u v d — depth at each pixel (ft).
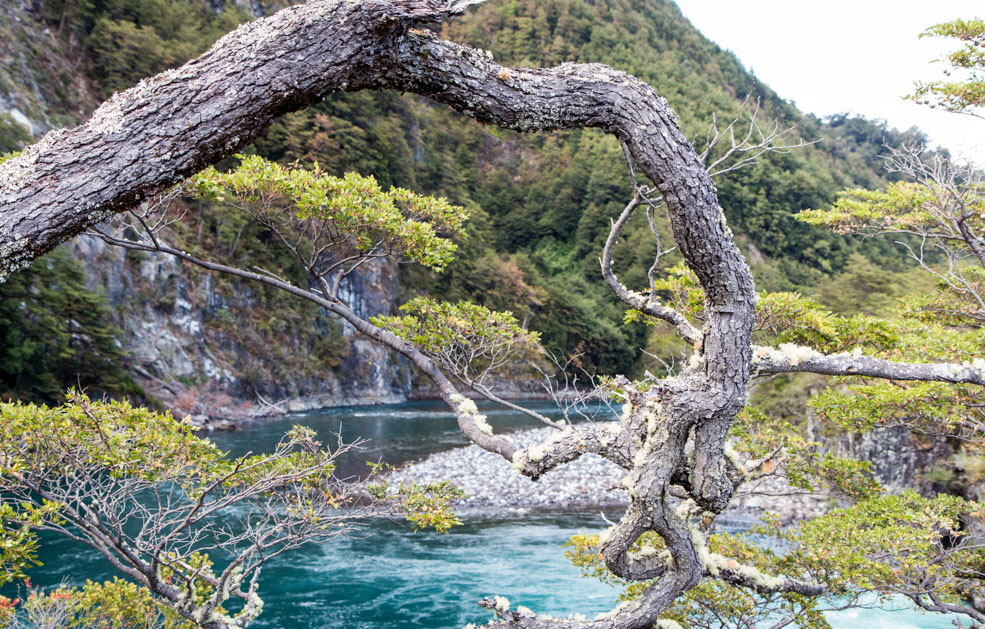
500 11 330.75
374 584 36.70
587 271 244.01
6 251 4.83
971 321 25.31
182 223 129.70
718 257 7.61
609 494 59.82
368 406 149.59
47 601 19.79
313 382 142.10
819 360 11.37
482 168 287.07
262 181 13.38
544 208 276.41
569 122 6.92
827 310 18.97
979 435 23.71
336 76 5.74
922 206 21.43
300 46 5.57
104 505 14.20
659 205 9.69
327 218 13.37
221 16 182.50
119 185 5.16
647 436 8.73
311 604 33.50
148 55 148.36
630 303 10.55
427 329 15.39
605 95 6.91
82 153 5.13
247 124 5.56
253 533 16.44
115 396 90.27
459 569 39.60
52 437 13.42
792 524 48.93
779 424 19.08
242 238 139.95
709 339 8.20
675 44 367.66
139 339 113.39
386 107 207.00
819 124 268.41
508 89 6.53
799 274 214.90
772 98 260.01
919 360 20.79
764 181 228.22
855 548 15.96
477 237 214.90
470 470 68.74
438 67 6.20
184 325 121.39
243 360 130.31
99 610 19.86
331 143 164.66
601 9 357.20
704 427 8.43
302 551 42.09
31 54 132.98
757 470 18.13
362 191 13.94
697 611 16.55
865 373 11.37
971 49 19.27
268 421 107.14
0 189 5.00
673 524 8.93
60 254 91.09
